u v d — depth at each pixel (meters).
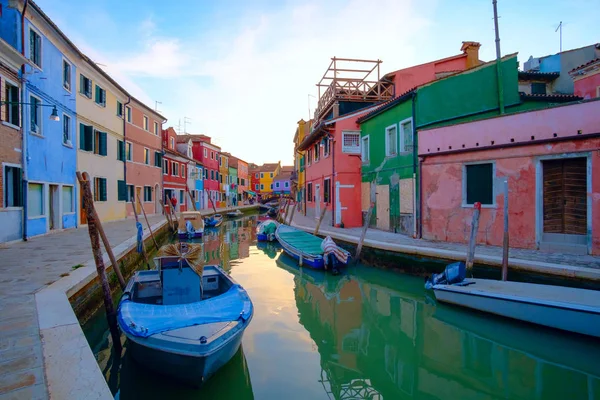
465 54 18.75
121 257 9.71
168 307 5.43
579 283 7.09
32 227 12.38
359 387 4.90
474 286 7.48
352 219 18.34
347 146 18.41
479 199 10.89
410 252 10.24
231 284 6.80
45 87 13.21
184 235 20.31
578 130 8.89
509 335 6.62
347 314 7.80
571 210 9.19
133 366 5.06
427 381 5.10
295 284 10.30
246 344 6.20
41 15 12.45
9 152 11.08
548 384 5.01
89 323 6.89
